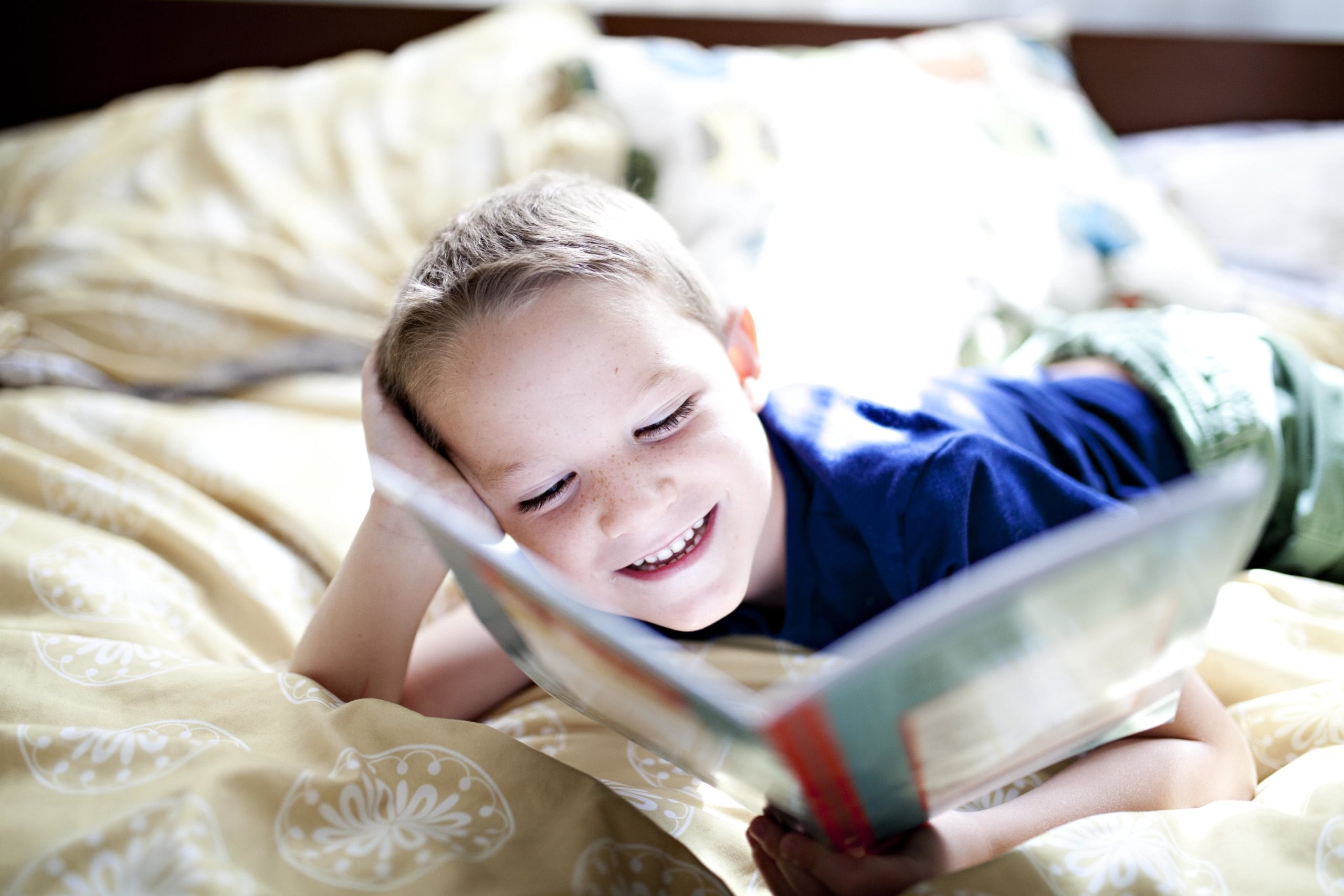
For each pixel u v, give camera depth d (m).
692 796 0.72
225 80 1.70
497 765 0.63
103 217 1.49
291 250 1.45
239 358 1.34
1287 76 2.06
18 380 1.31
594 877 0.55
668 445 0.72
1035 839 0.59
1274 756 0.76
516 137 1.52
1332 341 1.32
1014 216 1.42
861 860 0.58
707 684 0.45
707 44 1.98
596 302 0.73
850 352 1.26
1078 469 0.92
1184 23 2.23
